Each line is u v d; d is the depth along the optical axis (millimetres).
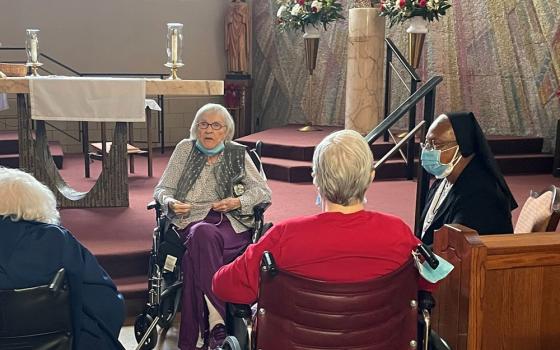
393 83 8875
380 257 2070
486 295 2611
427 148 3115
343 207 2111
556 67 7570
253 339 2271
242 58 10023
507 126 8211
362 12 7031
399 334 2135
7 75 5492
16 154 7566
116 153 5113
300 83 9922
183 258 3326
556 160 7051
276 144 7301
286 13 8125
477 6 8250
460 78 8539
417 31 6719
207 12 10062
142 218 4906
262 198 3570
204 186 3643
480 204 3010
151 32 9750
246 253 2188
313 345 2084
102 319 2441
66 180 6551
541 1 7637
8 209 2311
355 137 2121
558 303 2703
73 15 9273
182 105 10047
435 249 2848
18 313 2201
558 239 2680
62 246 2322
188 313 3258
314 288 2037
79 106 4461
